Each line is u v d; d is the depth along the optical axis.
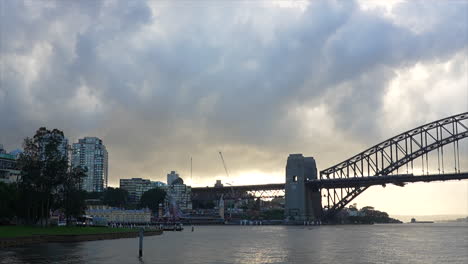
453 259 75.81
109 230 146.62
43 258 69.94
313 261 72.31
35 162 138.50
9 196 135.12
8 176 183.75
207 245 107.75
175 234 178.75
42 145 141.38
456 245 108.81
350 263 69.50
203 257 77.44
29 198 136.25
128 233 138.12
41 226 138.38
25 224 143.88
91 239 114.38
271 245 108.12
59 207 151.38
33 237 96.81
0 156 182.75
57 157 142.12
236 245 108.12
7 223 148.00
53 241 103.00
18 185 138.00
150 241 123.56
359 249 95.81
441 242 120.88
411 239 136.50
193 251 89.31
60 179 141.75
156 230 174.38
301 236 155.88
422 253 86.38
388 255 82.31
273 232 196.25
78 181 155.38
